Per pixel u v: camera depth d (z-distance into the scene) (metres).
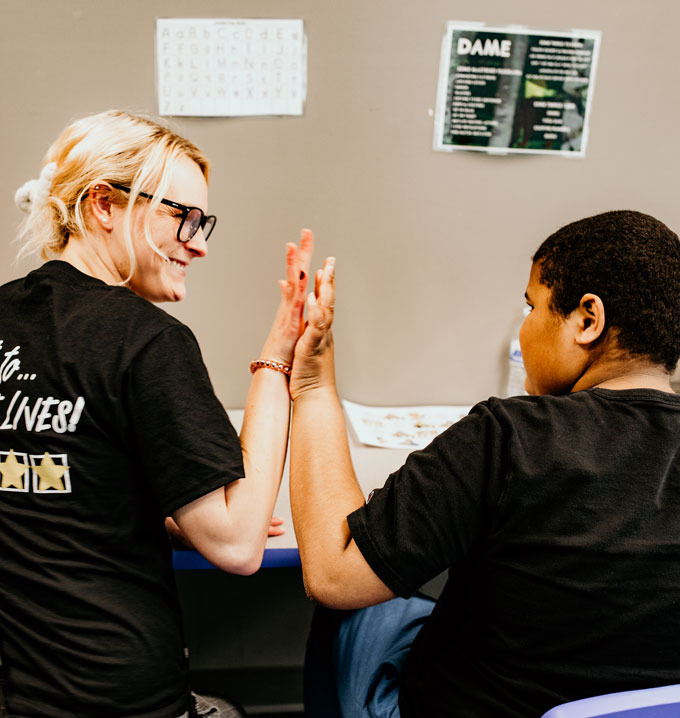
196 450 0.63
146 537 0.66
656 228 0.66
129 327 0.64
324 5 1.24
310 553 0.69
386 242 1.40
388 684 0.81
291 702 1.58
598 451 0.57
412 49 1.28
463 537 0.60
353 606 0.64
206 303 1.40
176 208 0.77
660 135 1.37
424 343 1.48
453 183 1.37
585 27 1.29
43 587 0.61
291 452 0.83
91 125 0.76
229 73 1.27
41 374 0.62
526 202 1.39
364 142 1.33
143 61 1.25
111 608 0.62
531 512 0.57
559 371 0.72
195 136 1.30
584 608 0.55
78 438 0.61
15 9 1.20
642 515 0.55
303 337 0.88
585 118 1.34
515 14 1.27
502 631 0.61
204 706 0.84
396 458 1.20
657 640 0.55
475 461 0.60
